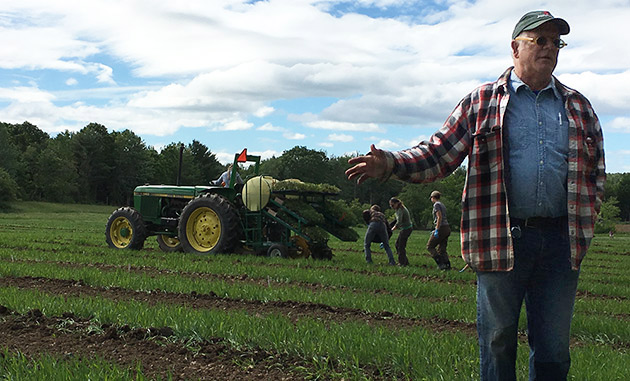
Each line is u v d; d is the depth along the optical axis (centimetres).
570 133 311
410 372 416
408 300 739
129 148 12625
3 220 4066
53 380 362
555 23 308
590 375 398
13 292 671
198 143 13288
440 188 7806
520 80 317
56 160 11088
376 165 305
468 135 321
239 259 1255
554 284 311
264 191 1334
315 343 462
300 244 1384
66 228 3036
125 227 1530
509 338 313
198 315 544
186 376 414
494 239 306
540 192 304
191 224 1384
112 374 366
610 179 16212
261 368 433
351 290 869
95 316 559
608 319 663
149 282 810
